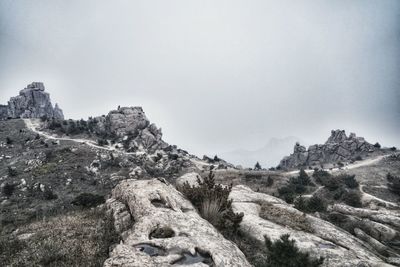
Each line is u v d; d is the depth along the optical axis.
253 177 87.12
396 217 19.73
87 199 29.89
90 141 129.50
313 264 7.73
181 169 106.62
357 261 9.24
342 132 134.62
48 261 7.28
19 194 71.19
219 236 8.16
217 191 12.00
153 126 144.00
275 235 10.63
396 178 70.81
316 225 12.81
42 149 107.50
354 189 64.50
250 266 6.90
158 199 10.52
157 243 7.05
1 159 100.56
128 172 92.00
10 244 8.32
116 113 147.88
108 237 8.62
